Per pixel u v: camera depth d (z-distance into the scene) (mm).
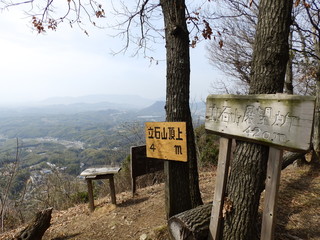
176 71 2631
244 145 1925
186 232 2088
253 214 1929
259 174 1871
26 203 5191
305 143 1414
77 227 3455
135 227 3154
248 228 1932
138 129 7715
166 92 2773
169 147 2592
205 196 3928
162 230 2809
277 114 1565
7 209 4594
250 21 7441
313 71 5559
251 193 1895
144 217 3416
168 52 2682
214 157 7629
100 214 3793
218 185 2043
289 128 1498
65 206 5094
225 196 2064
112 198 4035
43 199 5355
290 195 3682
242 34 7926
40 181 5914
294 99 1463
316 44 5414
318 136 5527
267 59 1837
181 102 2662
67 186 6070
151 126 2777
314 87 8102
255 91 1909
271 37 1818
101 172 3945
